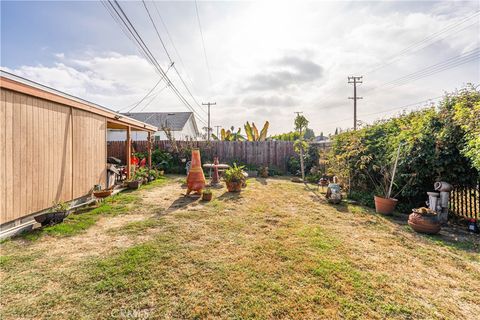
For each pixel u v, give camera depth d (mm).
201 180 6219
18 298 1985
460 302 2039
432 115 4539
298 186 7926
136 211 4641
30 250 2877
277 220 4195
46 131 4133
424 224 3652
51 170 4258
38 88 3846
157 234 3436
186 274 2367
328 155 7910
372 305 1963
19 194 3576
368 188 6008
